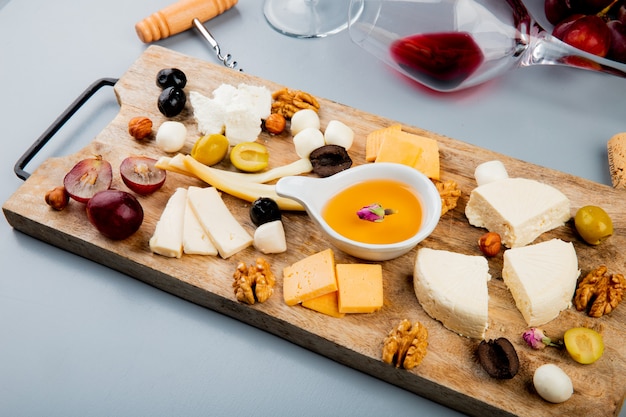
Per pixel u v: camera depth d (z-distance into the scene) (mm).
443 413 1387
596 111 1875
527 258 1428
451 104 1896
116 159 1687
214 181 1601
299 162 1653
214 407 1412
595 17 1822
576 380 1327
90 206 1489
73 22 2123
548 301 1371
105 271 1597
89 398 1431
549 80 1943
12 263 1611
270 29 2090
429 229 1401
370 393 1416
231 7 2137
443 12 1823
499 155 1681
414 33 1809
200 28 2025
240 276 1444
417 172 1489
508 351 1327
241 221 1573
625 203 1595
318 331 1401
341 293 1407
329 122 1740
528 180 1550
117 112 1911
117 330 1511
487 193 1521
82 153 1695
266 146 1710
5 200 1722
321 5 2137
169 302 1547
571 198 1604
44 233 1603
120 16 2137
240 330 1505
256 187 1596
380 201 1511
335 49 2035
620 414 1411
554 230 1559
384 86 1941
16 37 2086
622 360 1353
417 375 1342
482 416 1354
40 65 2014
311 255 1506
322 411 1401
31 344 1500
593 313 1403
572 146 1804
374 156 1649
